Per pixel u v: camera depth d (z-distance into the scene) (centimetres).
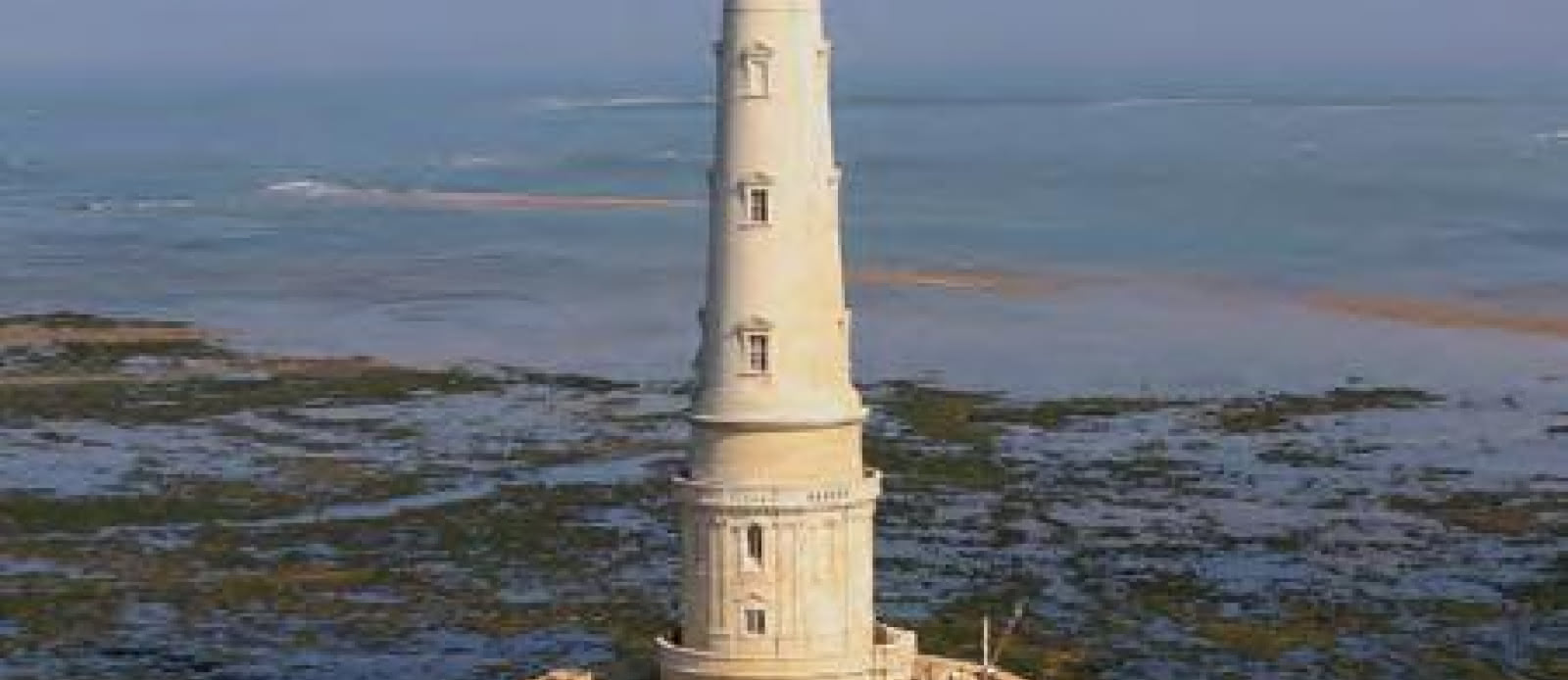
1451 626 19512
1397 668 18300
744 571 11506
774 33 11319
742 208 11400
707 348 11562
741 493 11419
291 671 18425
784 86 11338
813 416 11400
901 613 19512
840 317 11556
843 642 11600
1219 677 17950
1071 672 17950
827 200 11475
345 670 18388
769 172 11344
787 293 11394
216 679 18225
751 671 11538
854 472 11600
